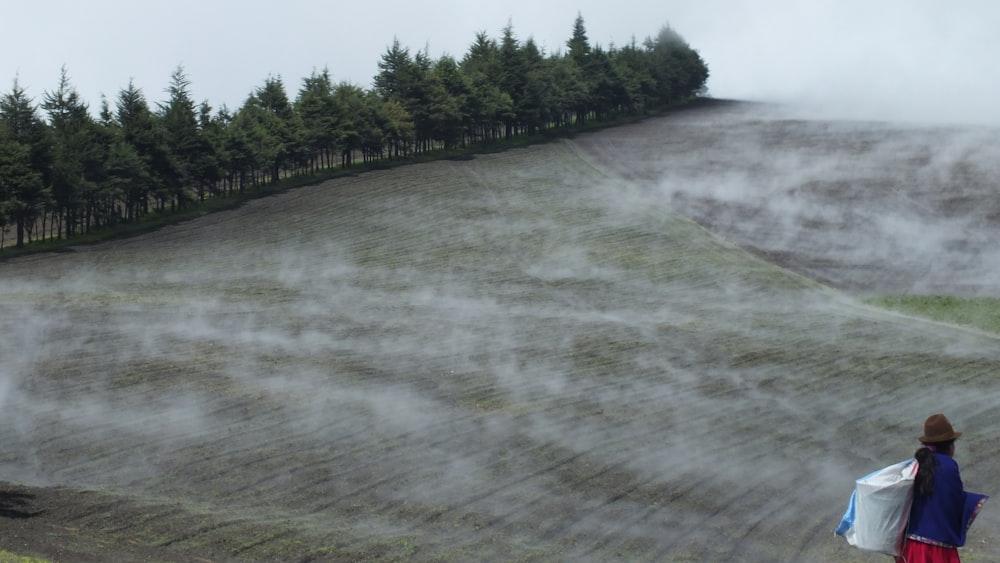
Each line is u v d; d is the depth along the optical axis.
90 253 48.78
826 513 16.30
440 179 68.38
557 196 62.12
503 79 88.56
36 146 52.12
